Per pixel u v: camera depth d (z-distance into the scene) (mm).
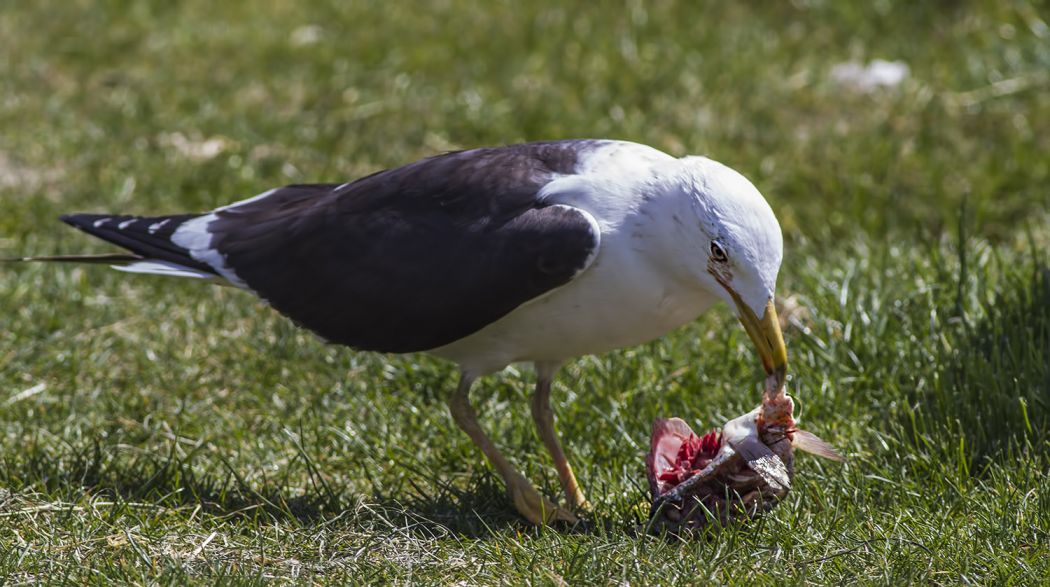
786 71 16516
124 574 7598
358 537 8242
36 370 11047
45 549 7953
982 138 15125
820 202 14000
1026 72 16156
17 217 13523
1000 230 13500
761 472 8102
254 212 9719
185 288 12414
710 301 8742
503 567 7824
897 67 16562
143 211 13852
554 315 8609
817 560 7770
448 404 10312
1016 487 8570
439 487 9234
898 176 14305
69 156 14875
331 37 17719
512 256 8438
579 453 9734
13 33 17969
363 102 16062
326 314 9180
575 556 7723
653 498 8391
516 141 15039
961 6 17781
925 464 9094
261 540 8148
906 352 10453
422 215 8891
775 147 14945
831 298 11320
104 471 9297
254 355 11281
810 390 10156
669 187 8297
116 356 11391
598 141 8984
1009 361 9930
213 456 9805
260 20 18312
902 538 7957
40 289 12266
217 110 15844
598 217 8391
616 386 10539
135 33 18016
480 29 17641
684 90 15977
